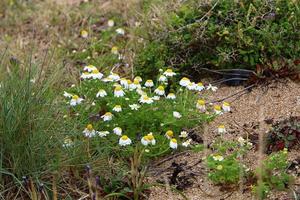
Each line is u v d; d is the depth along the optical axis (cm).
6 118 707
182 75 898
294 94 828
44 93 777
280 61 865
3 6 1278
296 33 866
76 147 729
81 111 790
